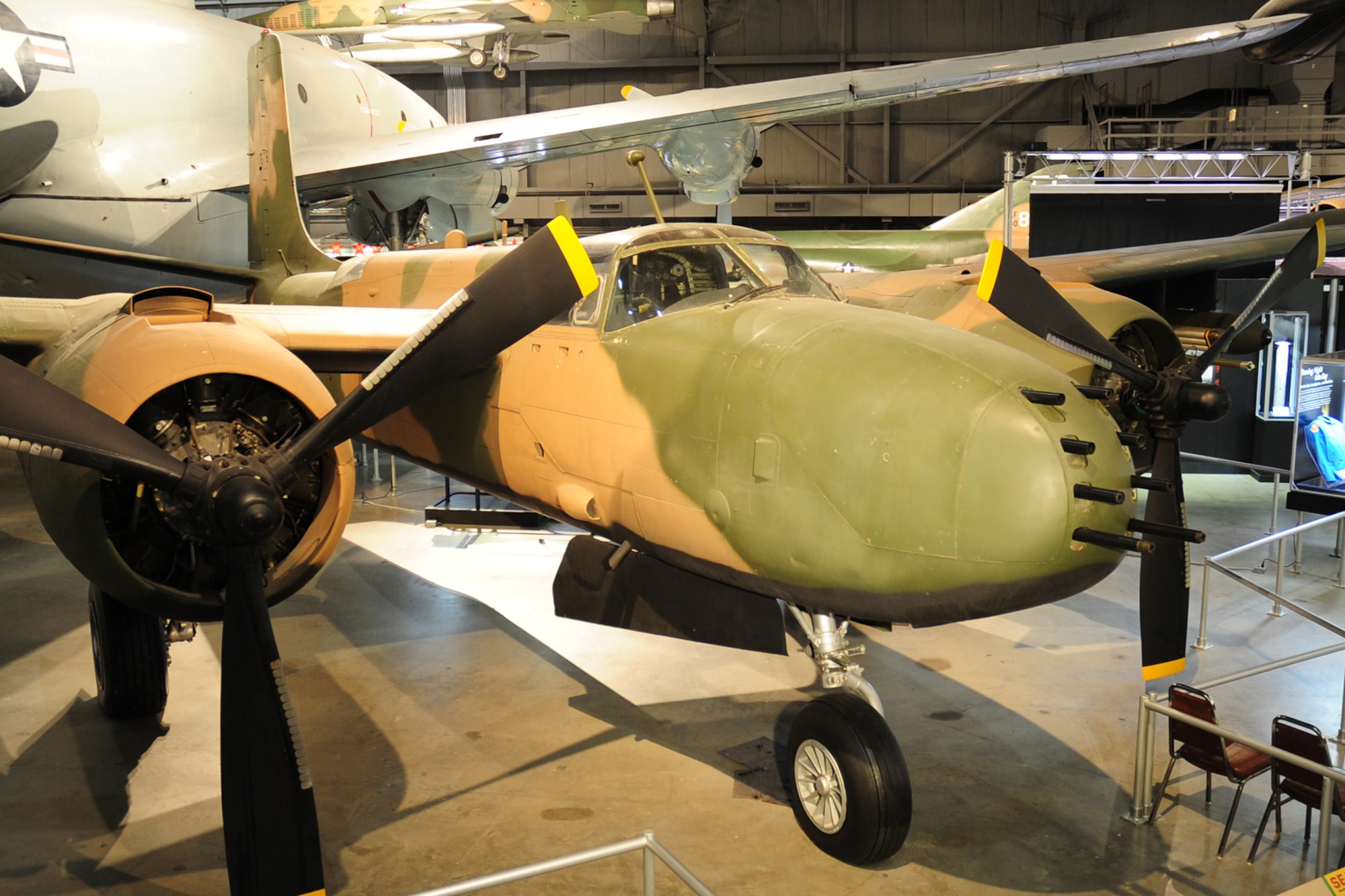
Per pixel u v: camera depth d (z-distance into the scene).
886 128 25.27
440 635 6.89
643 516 4.52
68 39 11.07
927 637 6.83
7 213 11.23
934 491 3.54
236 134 12.77
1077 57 9.66
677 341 4.49
